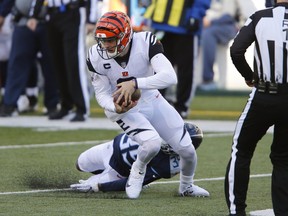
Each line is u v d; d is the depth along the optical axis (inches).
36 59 1549.0
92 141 1149.1
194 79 1418.6
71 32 1332.4
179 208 706.8
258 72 642.2
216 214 682.2
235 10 1893.5
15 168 912.3
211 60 1946.4
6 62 1619.1
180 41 1396.4
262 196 768.9
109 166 781.3
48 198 746.2
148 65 744.3
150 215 673.6
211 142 1146.0
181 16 1381.6
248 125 649.6
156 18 1385.3
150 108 751.7
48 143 1128.8
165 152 768.3
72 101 1427.2
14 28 1433.3
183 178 764.6
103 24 719.1
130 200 741.9
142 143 740.0
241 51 646.5
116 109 729.0
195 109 1678.2
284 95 634.2
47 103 1481.3
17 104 1520.7
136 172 752.3
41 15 1398.9
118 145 774.5
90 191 779.4
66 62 1354.6
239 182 652.1
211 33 1915.6
